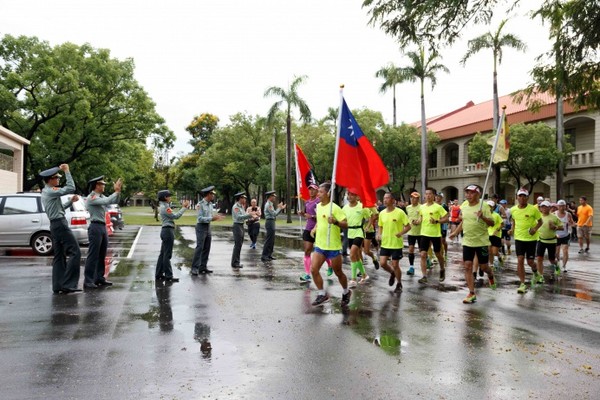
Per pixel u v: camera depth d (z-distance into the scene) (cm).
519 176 3259
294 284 1020
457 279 1127
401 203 1975
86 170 3672
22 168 2795
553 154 2873
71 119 3138
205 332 645
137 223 3731
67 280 895
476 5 897
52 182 888
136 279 1055
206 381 477
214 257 1522
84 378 481
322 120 4919
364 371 508
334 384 472
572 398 446
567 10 870
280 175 5094
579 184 3366
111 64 3288
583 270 1332
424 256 1073
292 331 655
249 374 496
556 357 561
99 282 969
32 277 1050
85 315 727
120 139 3538
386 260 952
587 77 913
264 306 805
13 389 452
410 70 3512
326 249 788
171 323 688
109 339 608
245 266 1302
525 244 991
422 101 3559
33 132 3206
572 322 726
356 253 1009
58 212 884
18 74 2964
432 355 561
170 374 495
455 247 1955
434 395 449
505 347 595
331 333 647
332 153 4162
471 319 735
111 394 443
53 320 696
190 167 7694
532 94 991
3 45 3042
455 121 4538
